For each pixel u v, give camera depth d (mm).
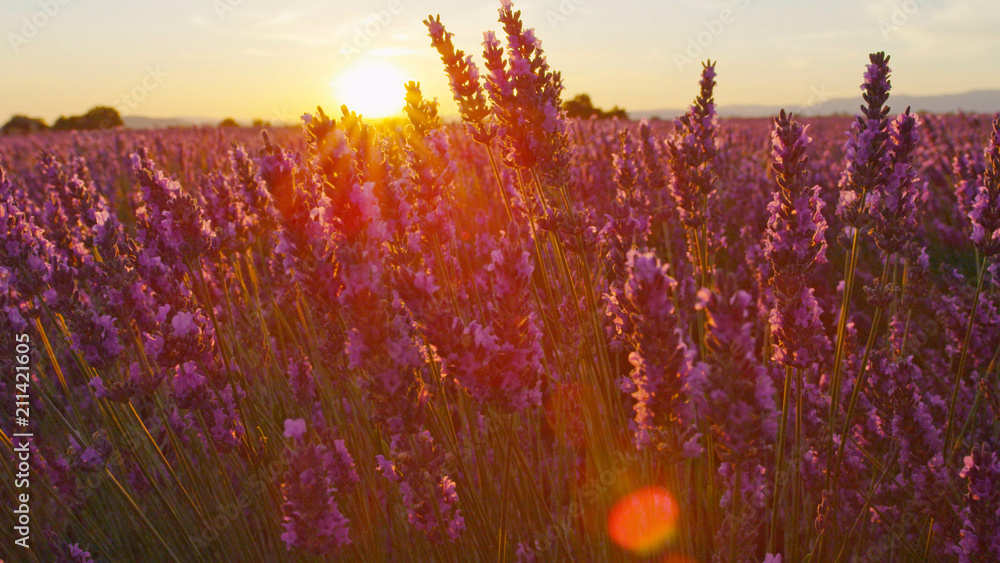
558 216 2279
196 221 2379
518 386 1624
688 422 1586
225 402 2334
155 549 2916
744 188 7734
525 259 1604
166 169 11000
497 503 2348
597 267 3199
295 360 3111
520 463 2006
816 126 18969
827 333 4547
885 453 2789
